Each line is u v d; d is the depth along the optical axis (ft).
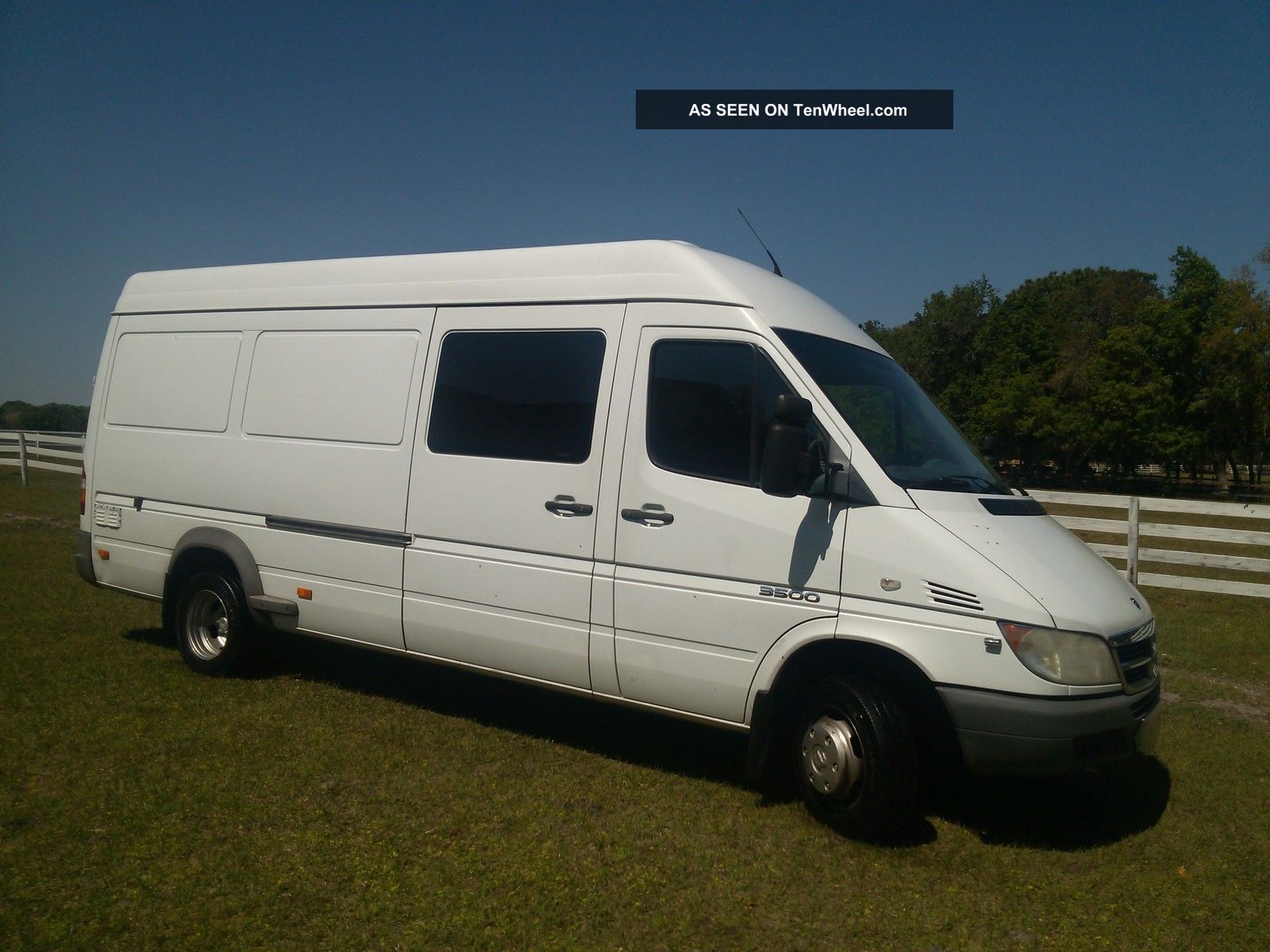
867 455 14.73
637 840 14.26
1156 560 33.99
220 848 13.56
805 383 15.25
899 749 14.11
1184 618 31.17
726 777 17.03
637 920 12.07
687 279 16.44
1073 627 13.55
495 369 18.11
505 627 17.62
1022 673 13.39
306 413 20.44
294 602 20.52
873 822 14.15
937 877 13.53
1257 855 14.46
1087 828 15.40
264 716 19.36
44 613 28.07
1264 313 148.15
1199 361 158.20
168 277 23.66
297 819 14.58
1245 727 20.44
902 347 203.21
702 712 15.80
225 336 22.09
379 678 22.82
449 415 18.53
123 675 21.83
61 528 48.39
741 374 15.71
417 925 11.72
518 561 17.44
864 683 14.40
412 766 16.92
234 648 21.62
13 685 20.65
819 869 13.64
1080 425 168.04
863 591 14.33
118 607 29.50
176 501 22.48
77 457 70.33
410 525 18.80
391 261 20.13
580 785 16.35
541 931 11.73
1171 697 22.65
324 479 20.02
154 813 14.61
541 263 18.12
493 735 18.74
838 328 17.48
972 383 194.49
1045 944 11.86
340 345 20.22
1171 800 16.57
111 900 12.10
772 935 11.88
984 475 16.70
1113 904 12.89
